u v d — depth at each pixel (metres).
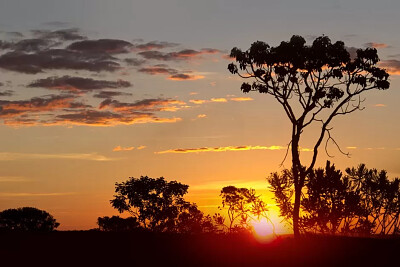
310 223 48.94
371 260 33.75
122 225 72.62
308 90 43.66
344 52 43.50
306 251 36.06
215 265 31.12
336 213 49.38
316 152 43.38
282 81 44.09
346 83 44.09
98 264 30.20
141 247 35.62
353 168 53.06
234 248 36.34
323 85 43.94
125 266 30.02
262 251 35.66
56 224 77.19
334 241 40.09
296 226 42.47
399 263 32.81
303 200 50.59
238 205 57.03
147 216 72.88
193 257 33.16
